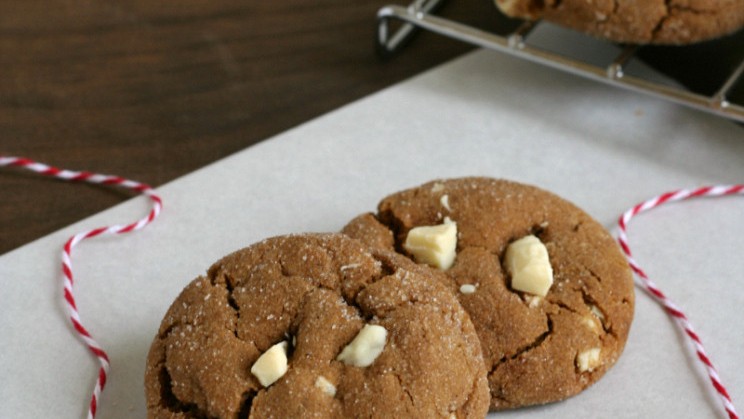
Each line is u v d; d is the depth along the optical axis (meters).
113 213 0.41
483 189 0.37
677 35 0.41
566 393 0.35
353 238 0.36
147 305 0.38
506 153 0.43
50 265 0.39
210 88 0.46
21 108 0.45
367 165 0.42
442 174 0.42
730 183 0.42
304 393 0.31
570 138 0.44
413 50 0.48
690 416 0.35
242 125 0.45
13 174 0.42
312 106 0.45
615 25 0.41
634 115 0.44
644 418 0.35
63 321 0.38
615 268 0.36
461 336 0.33
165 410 0.32
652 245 0.40
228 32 0.49
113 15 0.50
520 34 0.43
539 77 0.46
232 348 0.32
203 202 0.41
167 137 0.44
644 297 0.38
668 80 0.45
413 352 0.32
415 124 0.44
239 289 0.34
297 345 0.32
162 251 0.40
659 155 0.43
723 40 0.44
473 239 0.36
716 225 0.40
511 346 0.34
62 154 0.43
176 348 0.33
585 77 0.45
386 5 0.50
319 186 0.42
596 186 0.42
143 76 0.47
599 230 0.37
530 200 0.37
